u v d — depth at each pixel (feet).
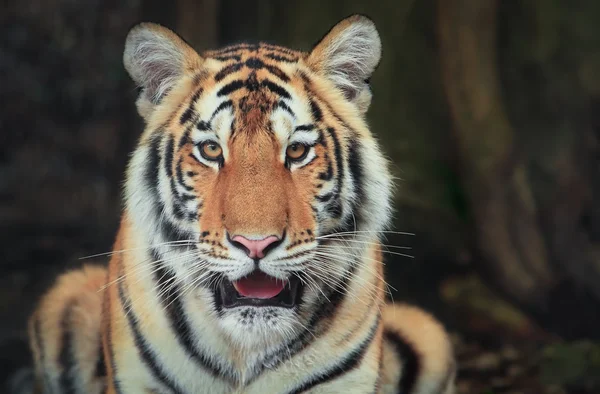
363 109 21.09
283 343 19.99
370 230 20.39
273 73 19.77
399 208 40.34
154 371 20.27
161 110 20.26
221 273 18.80
